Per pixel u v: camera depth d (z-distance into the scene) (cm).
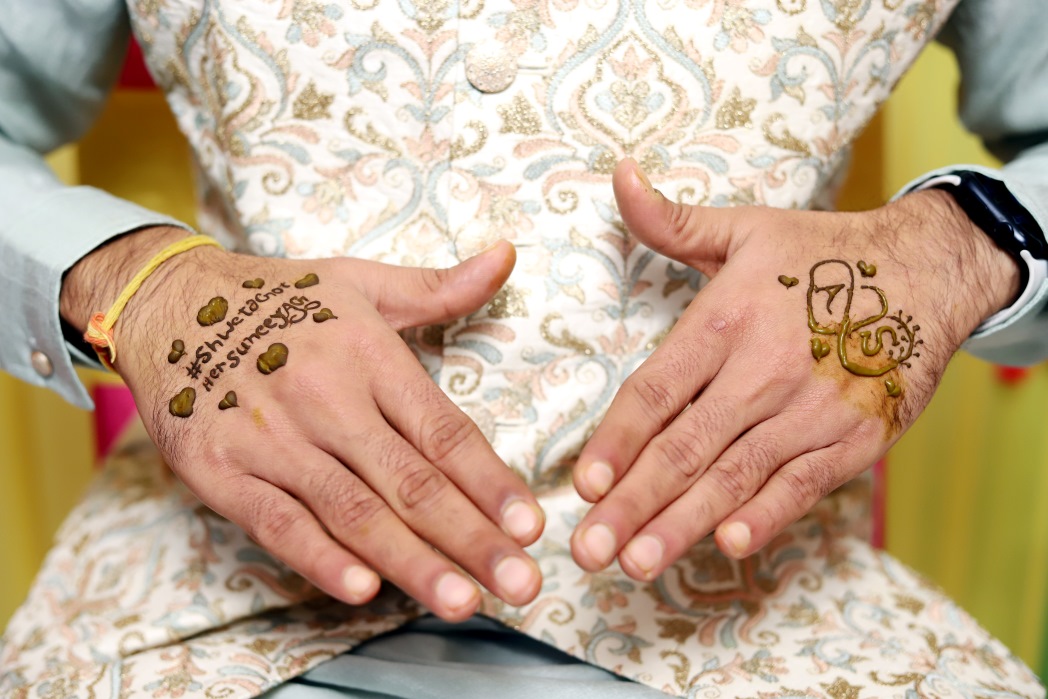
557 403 64
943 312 56
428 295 54
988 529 130
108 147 98
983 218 58
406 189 61
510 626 62
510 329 61
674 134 61
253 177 62
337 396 49
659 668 59
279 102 60
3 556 123
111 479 82
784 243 55
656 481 47
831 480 50
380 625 64
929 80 114
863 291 54
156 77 67
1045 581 128
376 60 58
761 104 61
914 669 59
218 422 50
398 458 47
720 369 52
